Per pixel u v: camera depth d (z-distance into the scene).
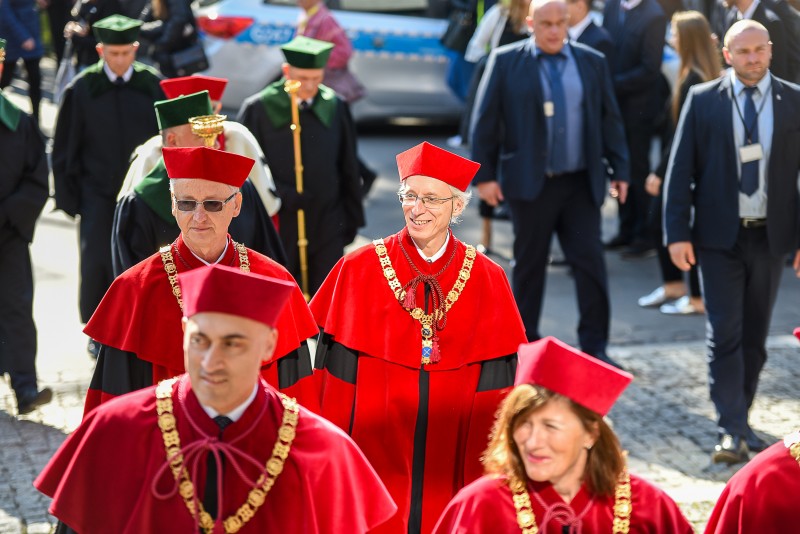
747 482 4.93
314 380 6.62
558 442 4.45
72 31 15.40
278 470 4.68
